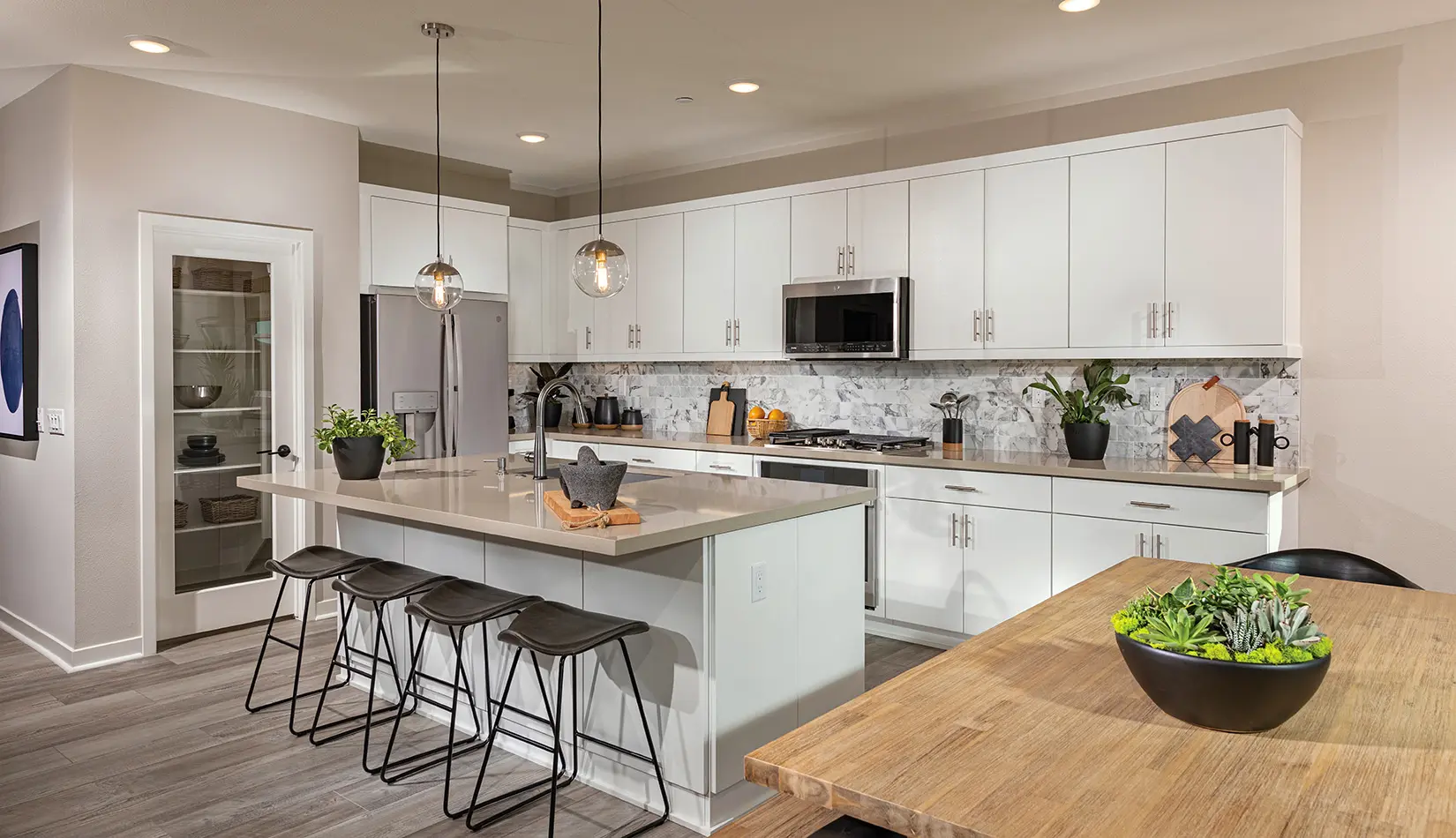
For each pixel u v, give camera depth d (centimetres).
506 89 435
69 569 404
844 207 489
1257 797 113
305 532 481
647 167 603
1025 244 427
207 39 365
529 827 267
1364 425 375
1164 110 418
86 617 405
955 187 449
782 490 325
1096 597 213
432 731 339
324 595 487
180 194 428
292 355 474
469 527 273
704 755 266
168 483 432
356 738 330
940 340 456
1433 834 104
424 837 261
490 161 589
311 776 299
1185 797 113
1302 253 386
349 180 494
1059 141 448
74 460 399
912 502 437
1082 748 128
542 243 630
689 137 526
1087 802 112
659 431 617
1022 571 404
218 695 371
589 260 336
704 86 432
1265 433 380
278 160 463
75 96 395
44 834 261
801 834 173
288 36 363
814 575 304
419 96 445
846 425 532
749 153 564
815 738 132
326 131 483
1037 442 461
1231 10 342
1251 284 369
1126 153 398
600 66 347
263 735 332
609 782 293
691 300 558
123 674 395
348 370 495
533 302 624
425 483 348
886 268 474
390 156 555
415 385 522
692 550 267
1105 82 428
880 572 449
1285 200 361
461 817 272
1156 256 391
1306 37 371
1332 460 383
